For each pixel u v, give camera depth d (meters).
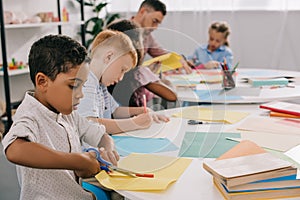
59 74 1.19
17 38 4.02
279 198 1.00
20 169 1.26
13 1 3.90
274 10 4.11
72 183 1.27
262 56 4.23
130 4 4.62
